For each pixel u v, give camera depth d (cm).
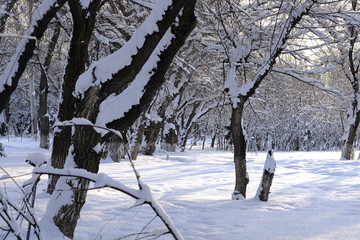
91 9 640
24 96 3781
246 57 1120
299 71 1422
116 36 1564
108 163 1928
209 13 1165
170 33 515
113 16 1498
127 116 509
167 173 1647
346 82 2855
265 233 625
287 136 4312
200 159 2523
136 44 494
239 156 1026
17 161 1791
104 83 502
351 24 1157
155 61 518
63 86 812
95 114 513
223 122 3559
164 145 3028
